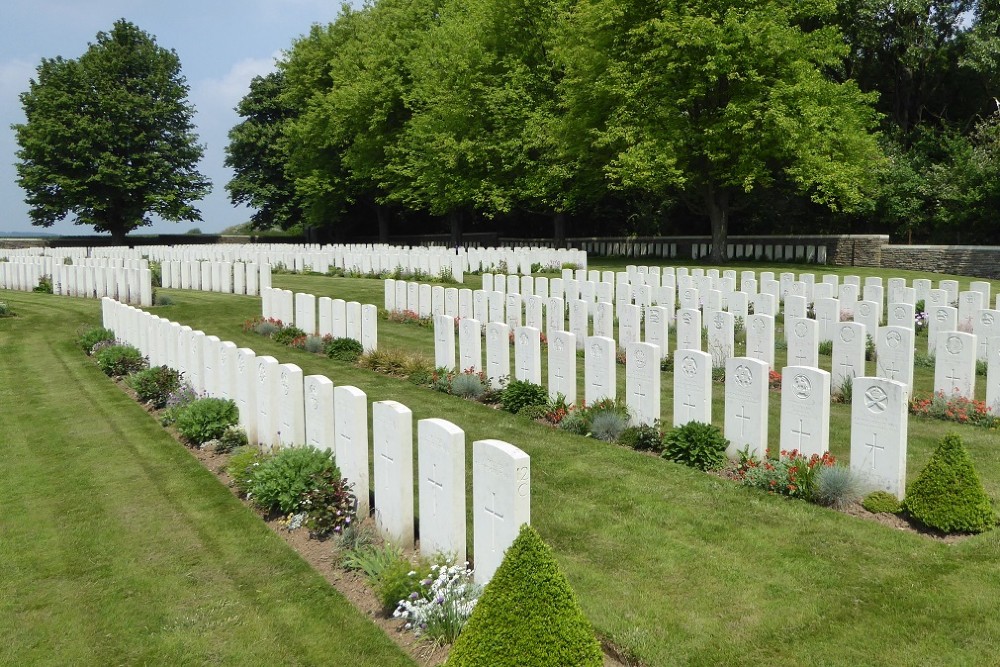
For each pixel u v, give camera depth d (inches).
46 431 502.0
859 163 1421.0
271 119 2655.0
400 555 299.1
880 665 226.7
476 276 1322.6
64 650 249.3
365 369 663.8
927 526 319.3
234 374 470.3
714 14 1310.3
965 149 1569.9
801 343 568.7
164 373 569.6
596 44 1460.4
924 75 1742.1
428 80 1818.4
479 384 561.6
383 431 318.7
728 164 1467.8
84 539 333.4
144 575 299.1
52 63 2383.1
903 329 524.1
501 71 1731.1
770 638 242.1
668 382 595.5
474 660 196.5
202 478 405.7
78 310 1008.9
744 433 403.2
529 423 488.7
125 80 2444.6
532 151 1728.6
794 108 1334.9
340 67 2135.8
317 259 1407.5
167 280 1234.0
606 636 244.2
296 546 325.4
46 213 2402.8
